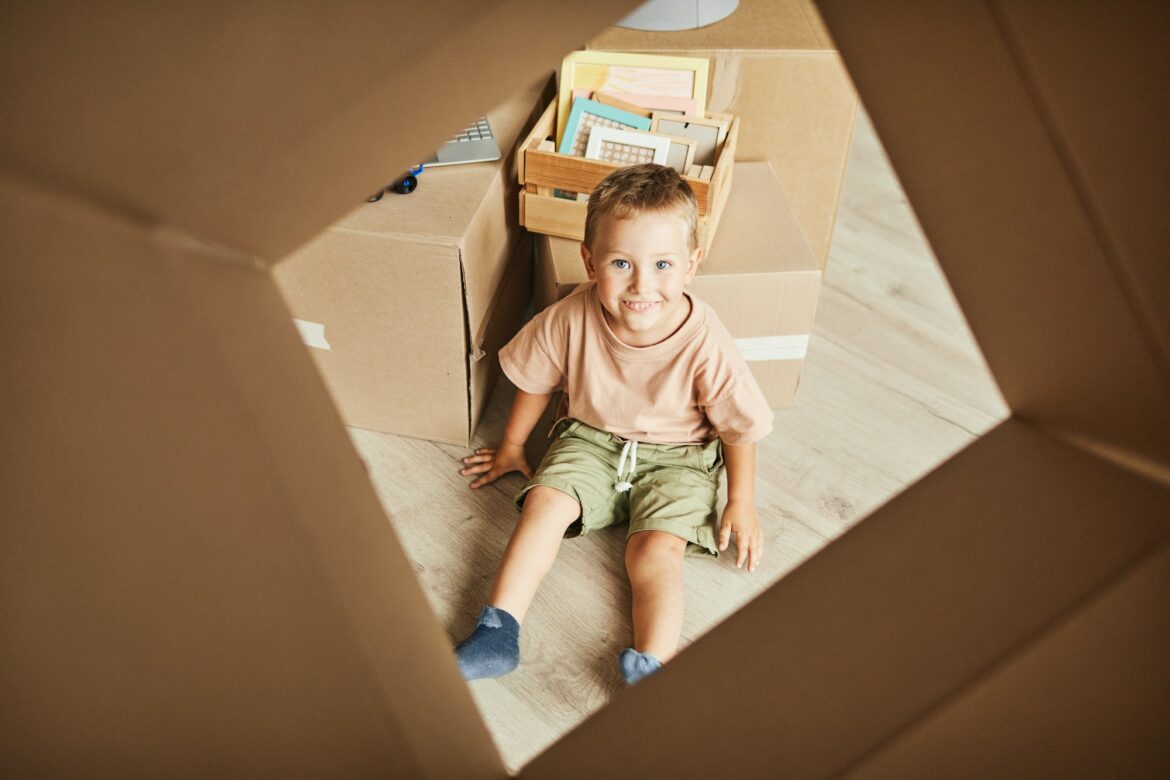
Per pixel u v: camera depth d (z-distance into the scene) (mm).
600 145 1429
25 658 117
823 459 1518
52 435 109
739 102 1521
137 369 110
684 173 1397
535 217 1471
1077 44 109
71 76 103
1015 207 120
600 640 1284
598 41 1474
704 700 130
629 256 1188
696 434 1397
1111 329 122
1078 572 121
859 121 2316
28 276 107
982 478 134
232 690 120
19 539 113
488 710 1202
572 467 1365
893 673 122
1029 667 115
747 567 1371
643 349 1289
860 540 137
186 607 115
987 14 112
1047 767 110
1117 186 113
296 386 120
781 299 1424
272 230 112
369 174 107
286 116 102
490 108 106
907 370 1666
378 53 99
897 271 1876
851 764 115
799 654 128
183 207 107
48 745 119
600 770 129
